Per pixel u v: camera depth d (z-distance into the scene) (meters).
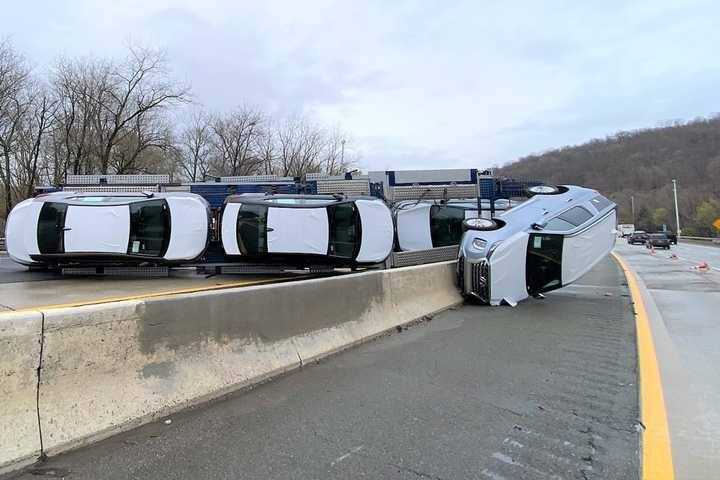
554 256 10.65
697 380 5.27
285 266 12.46
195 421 4.09
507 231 10.80
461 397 4.73
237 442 3.70
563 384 5.13
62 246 11.55
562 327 8.14
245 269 12.55
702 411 4.37
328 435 3.85
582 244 10.91
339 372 5.55
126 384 3.98
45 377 3.47
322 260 12.16
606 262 24.92
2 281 11.76
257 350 5.30
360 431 3.93
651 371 5.58
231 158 43.84
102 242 11.58
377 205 12.69
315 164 47.56
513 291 10.55
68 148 34.53
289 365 5.56
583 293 12.62
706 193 93.50
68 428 3.49
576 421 4.15
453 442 3.74
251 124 44.31
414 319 8.55
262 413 4.29
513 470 3.31
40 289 10.28
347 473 3.26
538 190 12.02
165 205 11.99
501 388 5.00
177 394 4.29
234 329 5.09
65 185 14.93
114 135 34.38
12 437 3.20
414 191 16.94
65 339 3.61
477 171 17.38
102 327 3.87
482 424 4.08
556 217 11.03
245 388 4.93
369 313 7.47
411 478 3.20
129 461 3.37
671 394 4.82
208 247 12.50
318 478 3.19
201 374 4.59
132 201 11.92
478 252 10.51
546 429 3.98
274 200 12.20
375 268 12.95
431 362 5.98
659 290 13.23
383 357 6.23
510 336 7.45
